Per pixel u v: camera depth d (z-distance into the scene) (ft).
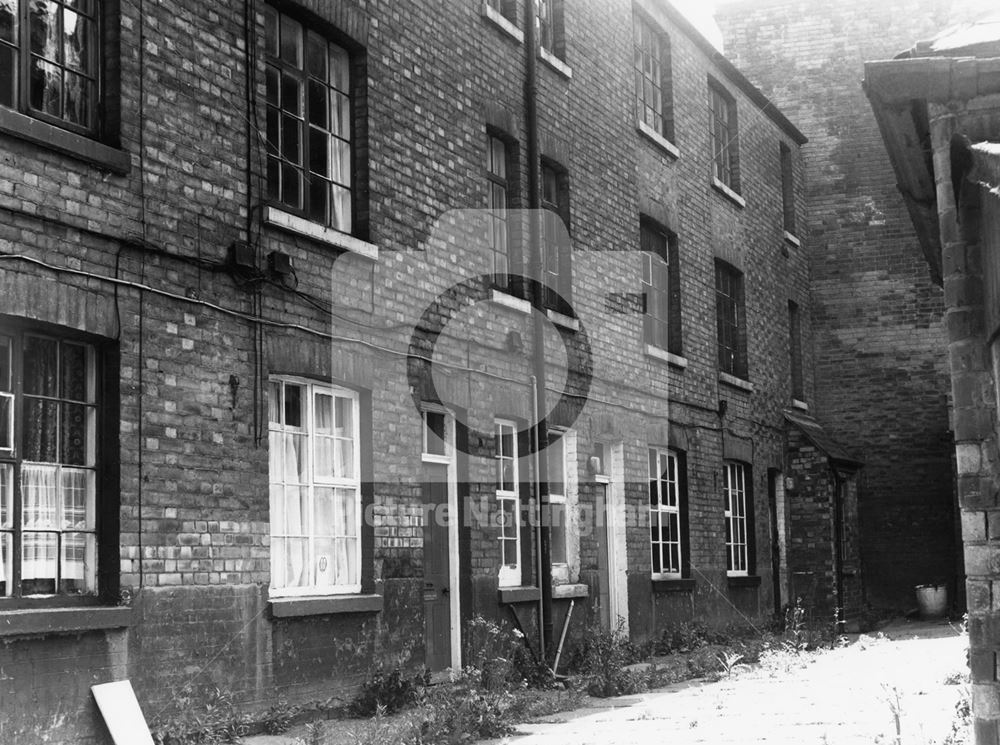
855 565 72.84
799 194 77.51
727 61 63.87
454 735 29.27
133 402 26.71
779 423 69.26
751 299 66.59
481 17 41.93
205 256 28.89
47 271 24.71
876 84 18.98
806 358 76.43
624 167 51.88
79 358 26.40
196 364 28.40
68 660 24.54
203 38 29.55
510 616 41.04
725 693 39.17
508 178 43.68
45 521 25.23
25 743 23.43
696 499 56.70
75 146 25.36
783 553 68.23
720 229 62.59
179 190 28.35
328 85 34.78
